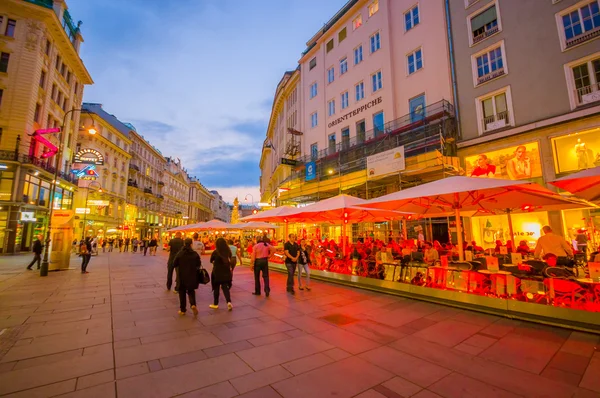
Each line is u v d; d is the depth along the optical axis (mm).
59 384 3217
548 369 3607
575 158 12508
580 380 3326
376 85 22156
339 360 3893
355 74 24031
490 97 15633
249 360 3879
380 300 7309
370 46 22938
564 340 4520
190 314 6141
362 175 18484
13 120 23703
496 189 6855
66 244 13938
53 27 26750
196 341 4574
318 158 26094
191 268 6098
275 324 5445
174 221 76312
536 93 13844
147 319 5773
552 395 3037
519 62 14531
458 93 16859
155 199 61625
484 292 7418
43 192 26656
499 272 6945
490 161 15094
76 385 3199
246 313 6203
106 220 40688
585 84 12664
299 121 31703
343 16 25453
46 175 26219
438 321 5570
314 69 29219
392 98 20547
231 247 13000
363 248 11891
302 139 29828
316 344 4461
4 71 24078
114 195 42844
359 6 24188
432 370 3607
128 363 3771
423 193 7020
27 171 24047
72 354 4055
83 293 8398
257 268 8031
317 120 28078
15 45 24453
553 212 12773
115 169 43469
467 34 16812
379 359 3924
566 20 13414
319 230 25969
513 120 14469
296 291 8422
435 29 18453
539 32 14016
